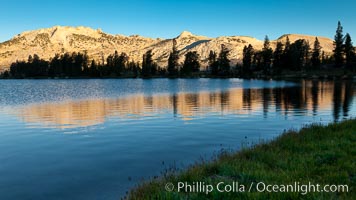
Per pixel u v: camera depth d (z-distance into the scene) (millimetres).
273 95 55969
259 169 9992
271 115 31219
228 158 12195
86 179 12359
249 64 173500
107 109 37562
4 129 24422
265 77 154750
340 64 142625
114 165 14266
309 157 11289
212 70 183000
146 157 15602
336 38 141375
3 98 55906
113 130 23625
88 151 17125
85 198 10422
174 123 26688
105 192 10883
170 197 7992
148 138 20453
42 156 16172
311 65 159125
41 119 29734
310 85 86250
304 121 27156
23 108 39469
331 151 11812
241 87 85000
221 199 7832
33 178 12602
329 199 7387
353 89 68312
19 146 18562
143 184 10102
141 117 30531
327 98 48594
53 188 11430
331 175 9109
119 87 92625
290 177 9086
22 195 10828
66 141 19859
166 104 42812
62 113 34125
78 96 59562
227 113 33062
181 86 94750
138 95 60250
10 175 13039
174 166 13742
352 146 12758
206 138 20250
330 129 17641
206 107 38750
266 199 7590
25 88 91688
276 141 15242
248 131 22672
